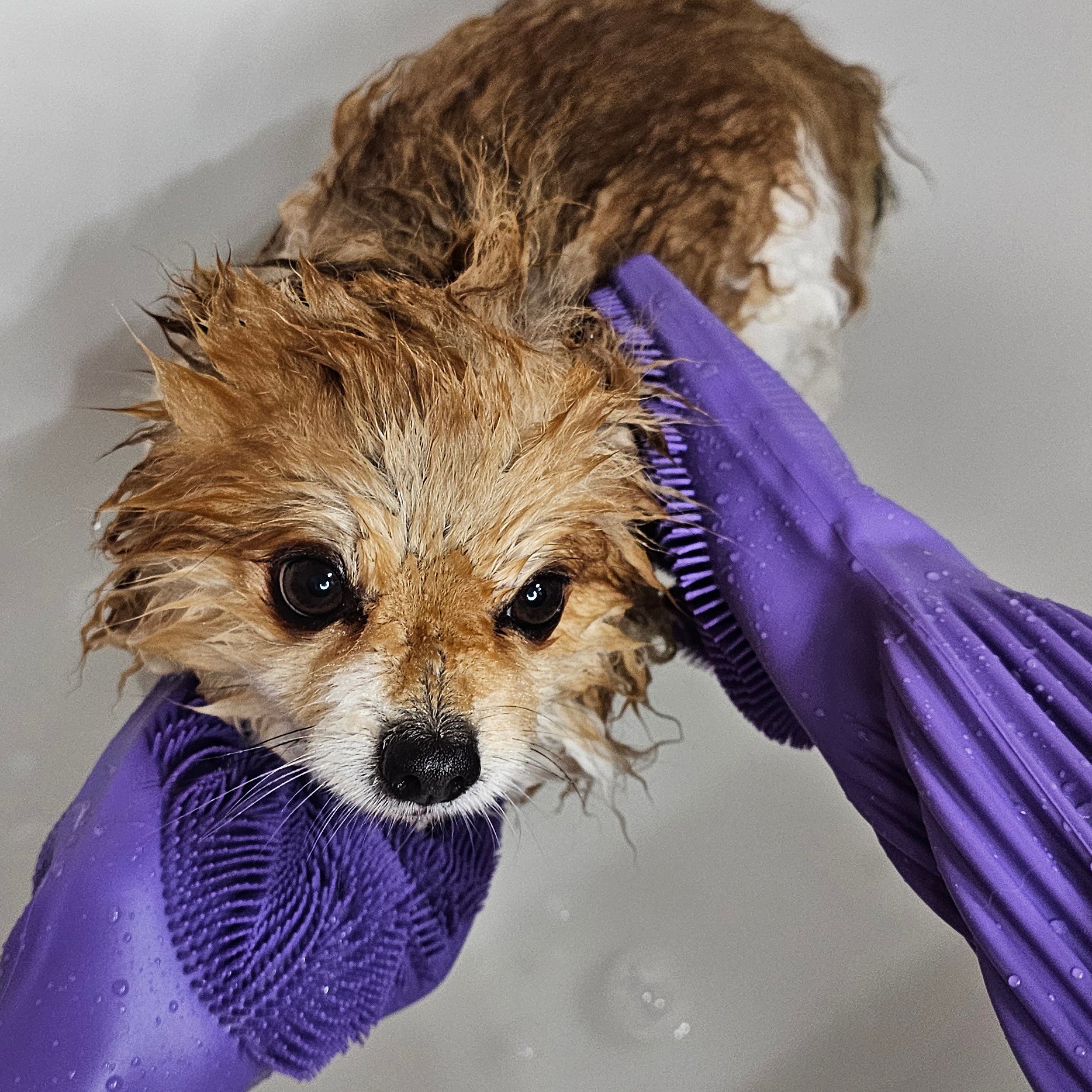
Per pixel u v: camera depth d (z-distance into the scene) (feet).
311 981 4.19
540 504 4.20
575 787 5.70
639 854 7.23
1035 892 3.34
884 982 6.48
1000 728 3.46
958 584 3.98
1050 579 7.34
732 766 7.47
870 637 4.01
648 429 4.66
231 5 6.98
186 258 7.14
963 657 3.62
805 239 6.23
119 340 7.01
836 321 6.69
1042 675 3.56
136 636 4.58
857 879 6.93
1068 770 3.36
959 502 7.73
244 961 3.96
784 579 4.27
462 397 3.96
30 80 6.57
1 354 6.77
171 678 4.80
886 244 8.21
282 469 4.00
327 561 4.09
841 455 4.77
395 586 4.09
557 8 6.43
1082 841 3.26
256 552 4.11
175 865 3.96
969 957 6.31
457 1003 6.72
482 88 6.04
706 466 4.65
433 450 3.98
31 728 6.42
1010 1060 5.82
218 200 7.32
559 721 5.42
